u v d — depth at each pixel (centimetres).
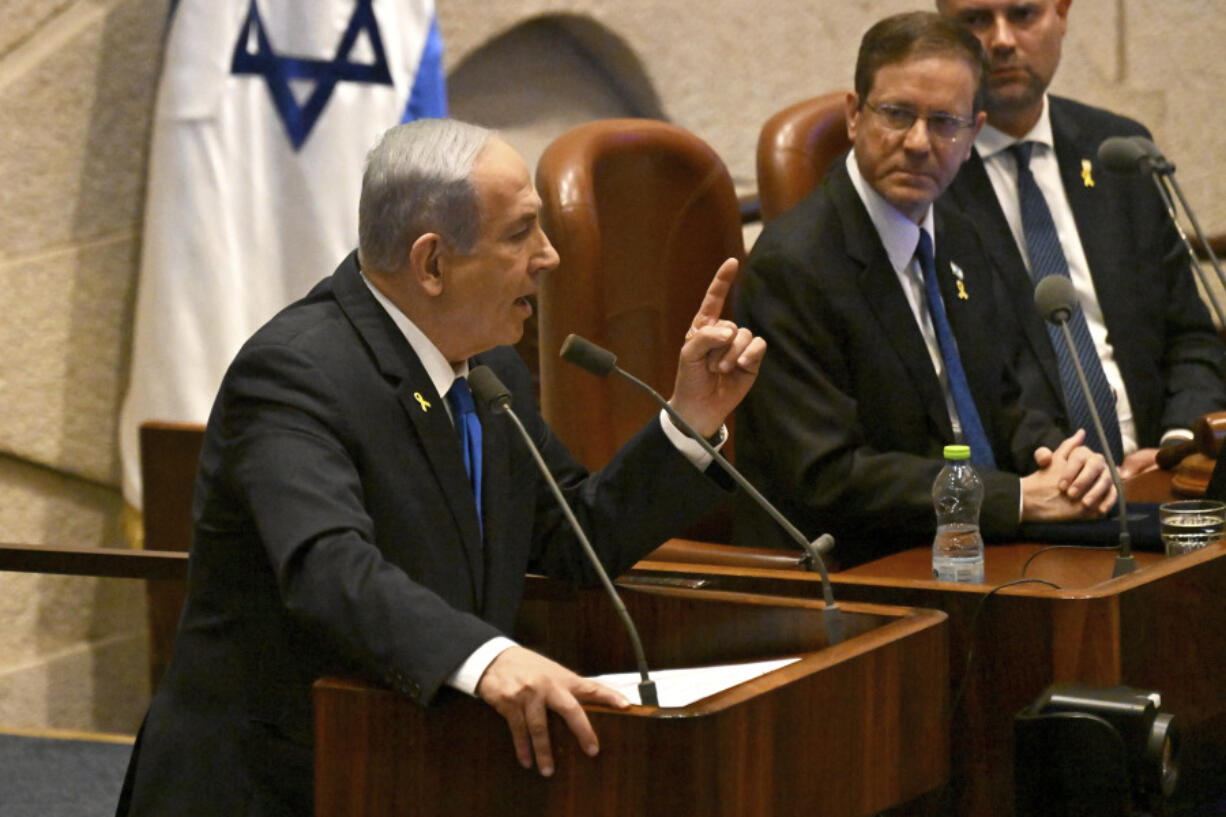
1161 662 758
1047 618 736
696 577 815
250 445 675
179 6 1308
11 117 1359
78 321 1411
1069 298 905
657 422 781
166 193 1299
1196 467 999
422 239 700
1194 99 2025
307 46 1288
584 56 1722
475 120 1653
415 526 705
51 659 1429
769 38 1783
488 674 587
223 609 710
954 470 931
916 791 674
